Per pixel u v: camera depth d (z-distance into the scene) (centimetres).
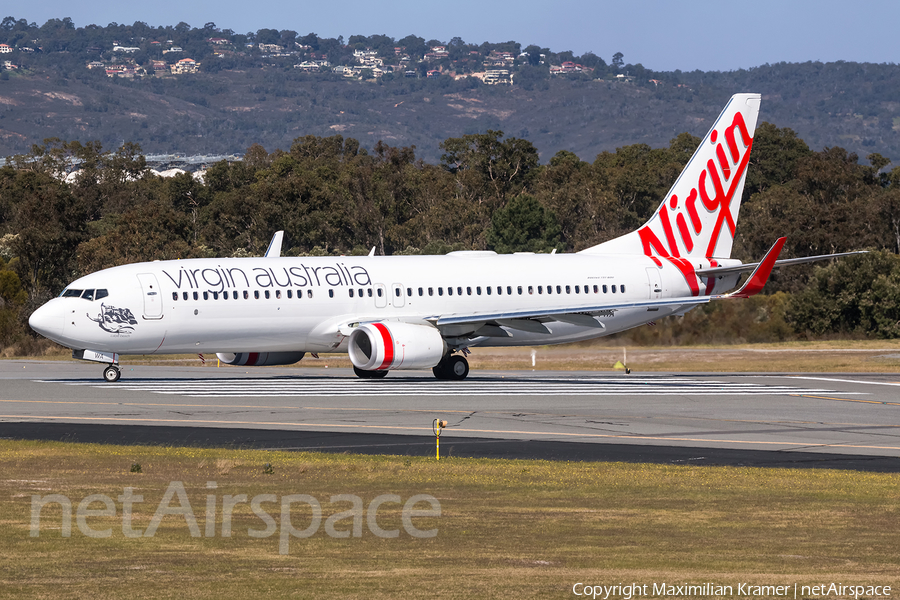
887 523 6003
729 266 19162
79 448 8994
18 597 4272
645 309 18375
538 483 7325
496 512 6231
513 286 17438
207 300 15525
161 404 13012
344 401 13438
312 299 16088
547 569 4838
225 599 4269
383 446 9494
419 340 15875
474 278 17262
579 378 17662
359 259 16988
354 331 15962
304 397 13912
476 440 9956
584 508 6384
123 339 15238
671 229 18950
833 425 11375
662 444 9800
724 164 19062
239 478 7381
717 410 12731
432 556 5081
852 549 5325
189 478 7356
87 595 4309
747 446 9738
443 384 16100
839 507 6488
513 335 17600
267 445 9525
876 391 15400
